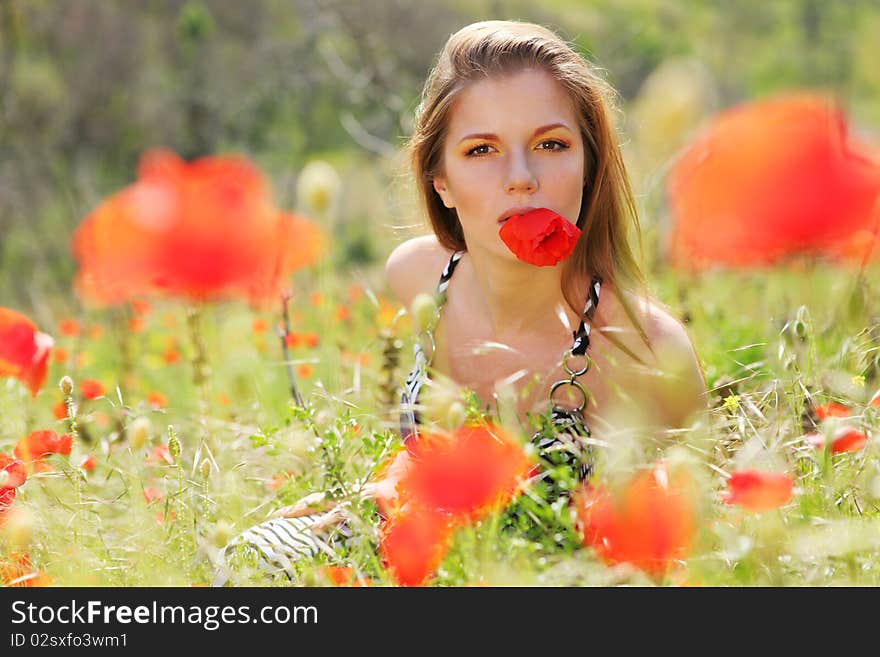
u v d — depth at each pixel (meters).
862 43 18.98
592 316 3.65
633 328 3.61
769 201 1.34
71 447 3.38
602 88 3.53
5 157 27.89
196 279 1.70
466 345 3.94
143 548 3.08
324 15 18.19
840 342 3.51
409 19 24.30
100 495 3.90
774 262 1.40
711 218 1.37
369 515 3.18
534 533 2.95
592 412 3.71
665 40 31.31
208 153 29.39
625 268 3.70
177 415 5.09
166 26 31.44
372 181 15.00
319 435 3.30
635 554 2.34
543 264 2.70
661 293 5.16
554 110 3.23
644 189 3.75
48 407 5.11
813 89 1.44
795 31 39.75
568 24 31.30
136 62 31.20
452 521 2.67
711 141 1.38
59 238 20.69
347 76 14.05
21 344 2.99
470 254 3.86
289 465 3.73
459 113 3.29
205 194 1.69
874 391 3.47
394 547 2.63
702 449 3.00
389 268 4.69
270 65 26.41
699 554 2.62
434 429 2.63
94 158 30.23
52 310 8.34
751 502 2.43
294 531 3.26
